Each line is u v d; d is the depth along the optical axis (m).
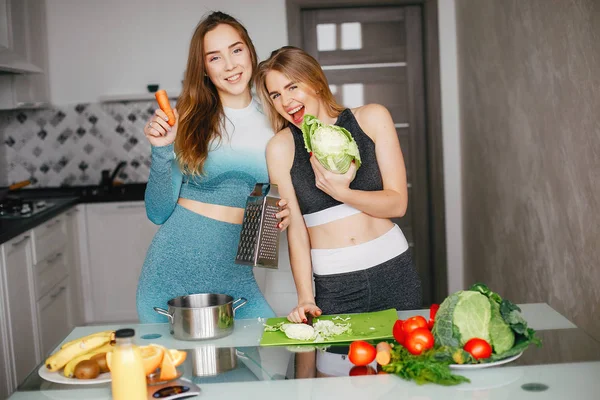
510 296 3.71
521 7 3.28
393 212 2.18
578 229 2.73
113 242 4.55
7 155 4.93
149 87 4.77
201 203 2.33
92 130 4.92
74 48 4.83
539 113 3.11
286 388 1.47
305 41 4.93
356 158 2.05
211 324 1.79
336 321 1.90
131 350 1.40
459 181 4.80
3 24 4.02
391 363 1.53
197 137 2.27
